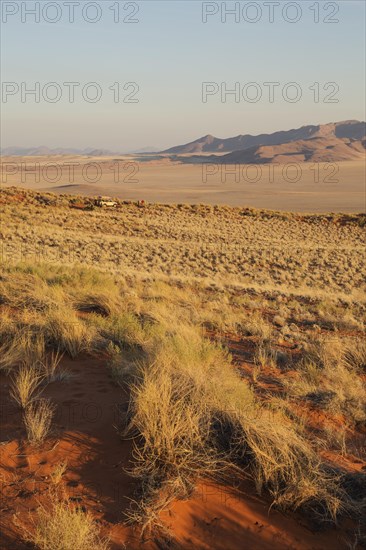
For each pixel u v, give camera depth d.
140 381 6.36
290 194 185.50
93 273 17.36
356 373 9.95
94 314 10.86
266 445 4.70
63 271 17.34
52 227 46.88
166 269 31.31
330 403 7.38
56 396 6.10
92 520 3.82
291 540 3.97
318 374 8.98
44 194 62.97
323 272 35.97
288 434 5.06
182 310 14.12
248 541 3.88
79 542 3.49
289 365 9.71
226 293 21.58
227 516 4.09
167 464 4.49
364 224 69.88
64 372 6.94
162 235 50.84
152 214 63.84
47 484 4.18
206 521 4.01
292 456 4.70
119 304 12.69
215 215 68.69
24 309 10.15
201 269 33.00
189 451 4.55
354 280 34.28
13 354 7.20
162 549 3.64
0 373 6.78
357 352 10.67
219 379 6.70
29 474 4.31
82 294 13.16
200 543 3.78
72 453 4.69
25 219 48.28
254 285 26.12
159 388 5.49
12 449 4.66
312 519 4.25
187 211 69.56
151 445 4.57
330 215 73.81
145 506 3.96
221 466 4.68
